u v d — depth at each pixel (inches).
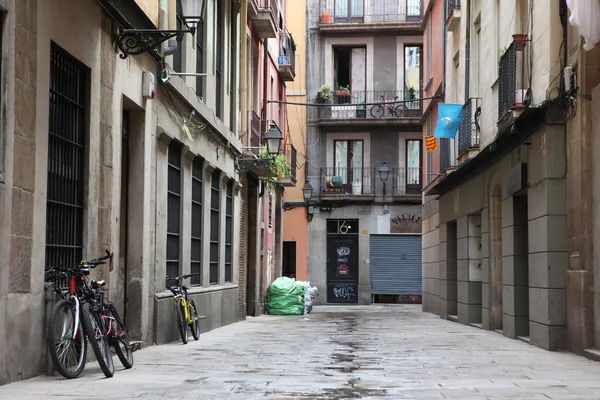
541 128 570.3
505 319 688.4
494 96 747.4
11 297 326.6
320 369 400.2
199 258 737.6
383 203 1563.7
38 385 320.5
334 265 1581.0
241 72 943.7
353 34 1590.8
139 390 311.3
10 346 326.0
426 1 1298.0
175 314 607.5
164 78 561.0
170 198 621.3
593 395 309.4
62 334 338.6
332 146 1584.6
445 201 1032.8
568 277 540.7
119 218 481.7
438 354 500.4
